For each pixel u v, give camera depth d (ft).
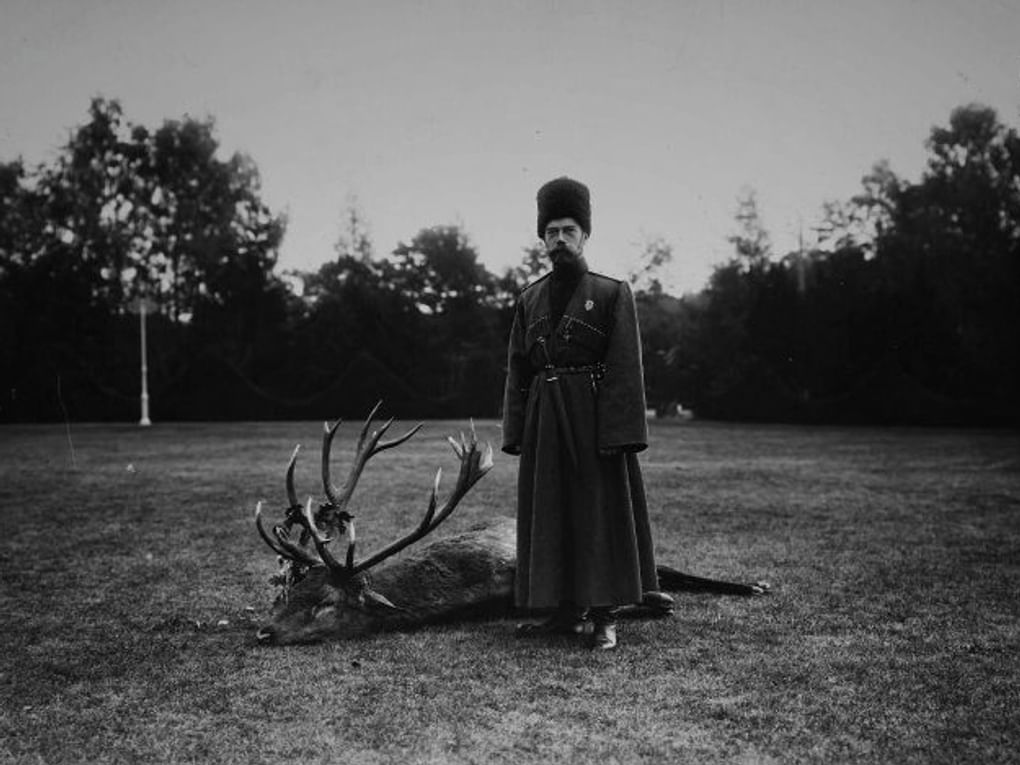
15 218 148.97
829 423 127.13
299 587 16.17
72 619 18.08
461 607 16.98
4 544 26.84
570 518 16.05
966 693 13.24
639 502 16.65
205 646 15.94
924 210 148.77
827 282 139.74
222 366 137.59
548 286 17.02
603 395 16.05
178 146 158.71
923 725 12.02
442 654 15.17
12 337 125.29
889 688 13.47
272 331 151.84
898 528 29.45
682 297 174.40
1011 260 125.39
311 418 140.36
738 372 146.00
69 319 130.41
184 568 23.26
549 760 10.94
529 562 16.28
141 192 160.04
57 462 55.16
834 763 10.85
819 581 21.15
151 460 56.44
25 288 129.90
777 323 134.51
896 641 15.98
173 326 152.46
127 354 134.92
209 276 158.40
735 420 138.92
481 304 182.60
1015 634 16.46
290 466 16.78
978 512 33.27
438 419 146.72
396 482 42.70
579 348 16.42
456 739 11.59
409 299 169.27
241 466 52.01
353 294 158.51
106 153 157.48
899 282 140.97
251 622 17.76
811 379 131.03
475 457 17.43
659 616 17.69
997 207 140.15
